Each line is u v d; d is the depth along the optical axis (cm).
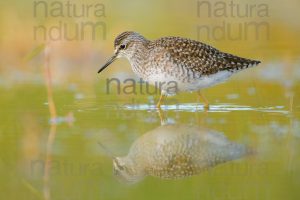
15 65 2053
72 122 1362
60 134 1267
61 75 1944
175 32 2252
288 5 2347
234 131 1284
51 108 1388
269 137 1238
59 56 2092
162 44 1527
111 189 994
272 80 1822
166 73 1511
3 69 2008
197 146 1197
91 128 1313
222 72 1534
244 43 2283
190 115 1430
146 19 2311
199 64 1505
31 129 1301
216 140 1228
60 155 1138
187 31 2272
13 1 2255
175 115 1432
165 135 1262
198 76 1515
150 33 2227
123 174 1058
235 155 1145
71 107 1513
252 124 1332
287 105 1520
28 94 1655
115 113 1459
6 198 939
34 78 1877
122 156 1138
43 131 1288
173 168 1091
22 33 2148
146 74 1559
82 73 1980
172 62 1500
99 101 1588
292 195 952
